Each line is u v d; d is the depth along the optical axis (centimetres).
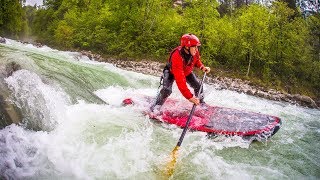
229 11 4694
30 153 358
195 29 2752
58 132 421
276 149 542
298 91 2805
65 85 610
